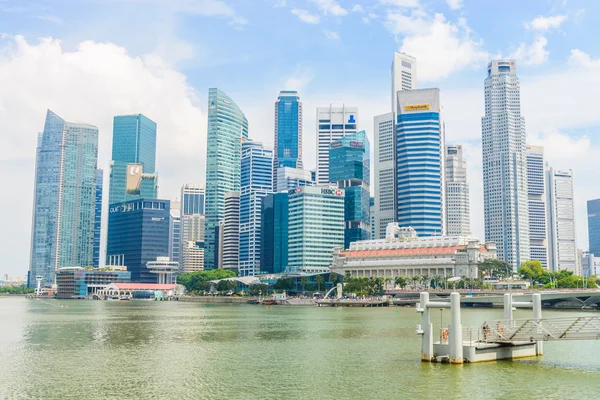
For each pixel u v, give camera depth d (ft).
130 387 319.27
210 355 433.07
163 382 331.98
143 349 467.93
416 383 313.53
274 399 291.58
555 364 360.89
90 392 307.37
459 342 356.79
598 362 371.97
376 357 412.16
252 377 344.90
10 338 551.18
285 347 476.54
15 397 297.94
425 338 369.09
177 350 461.78
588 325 374.22
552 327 368.48
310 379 336.90
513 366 352.90
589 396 287.07
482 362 363.56
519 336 365.20
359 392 302.45
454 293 357.00
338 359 406.82
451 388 302.45
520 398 285.02
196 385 323.57
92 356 428.97
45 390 312.29
